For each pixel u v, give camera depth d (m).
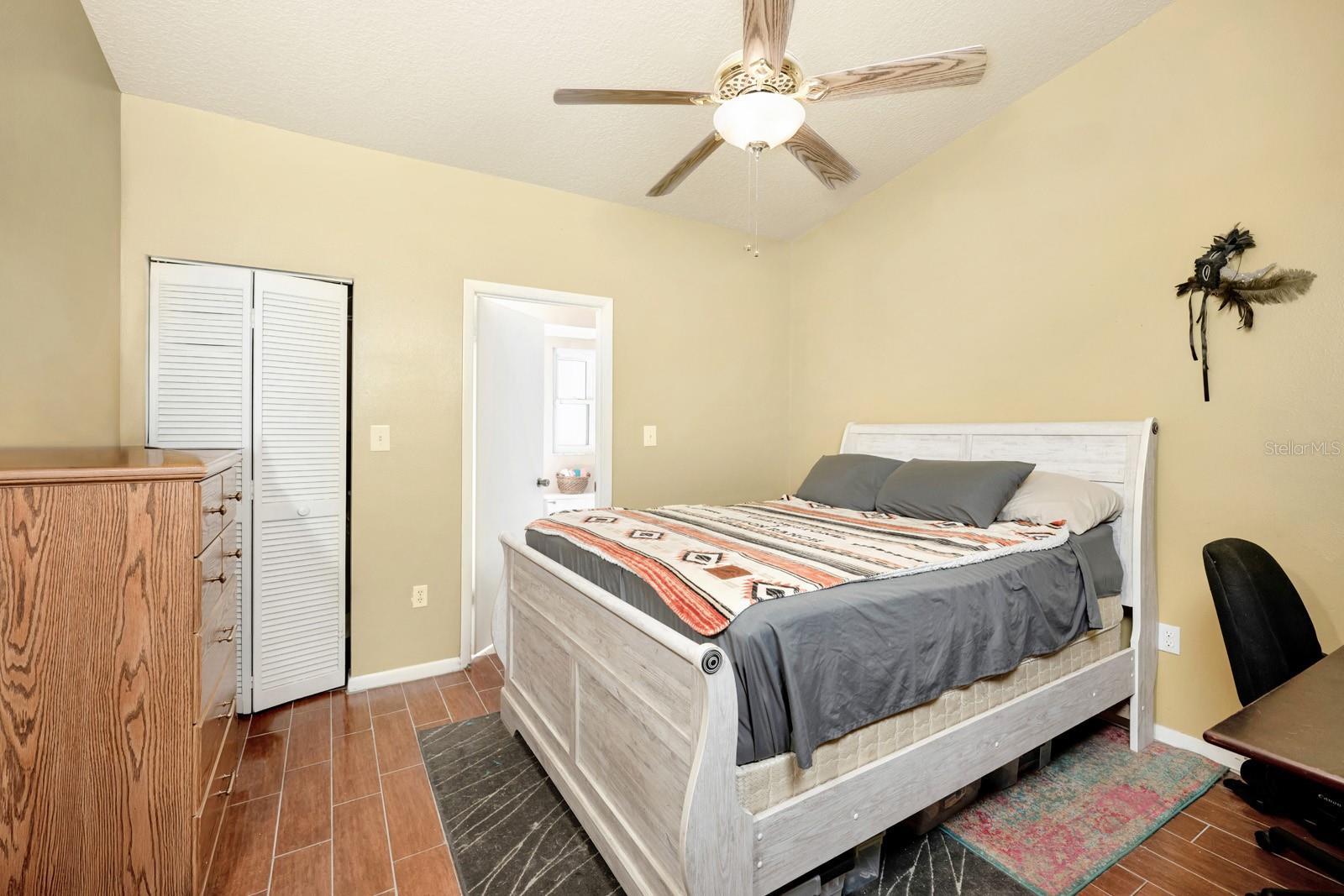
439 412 2.88
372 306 2.72
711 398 3.74
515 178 3.05
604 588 1.73
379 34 2.02
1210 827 1.71
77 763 1.18
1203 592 2.10
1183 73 2.11
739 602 1.32
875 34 2.12
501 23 1.99
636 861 1.41
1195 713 2.12
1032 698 1.80
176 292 2.30
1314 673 1.09
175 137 2.34
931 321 3.08
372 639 2.74
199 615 1.27
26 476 1.12
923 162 3.10
